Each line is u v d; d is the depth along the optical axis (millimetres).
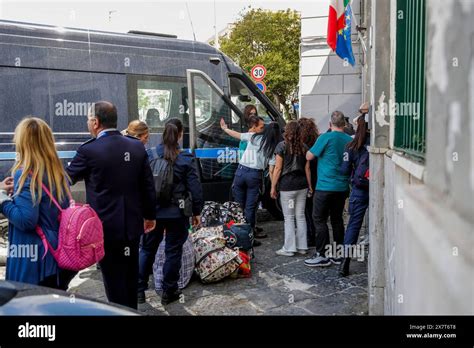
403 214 2334
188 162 4379
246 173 6418
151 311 4305
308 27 11820
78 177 3410
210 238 5148
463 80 1166
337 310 4227
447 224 1299
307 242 6484
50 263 2930
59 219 2982
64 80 6094
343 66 11672
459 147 1196
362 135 5074
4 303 1933
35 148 2908
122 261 3539
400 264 2465
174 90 7055
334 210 5590
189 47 7285
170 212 4293
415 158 2178
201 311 4289
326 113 11867
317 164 5645
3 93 5680
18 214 2812
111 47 6500
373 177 3717
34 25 5973
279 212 7984
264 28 23781
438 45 1418
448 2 1307
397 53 2861
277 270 5414
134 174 3510
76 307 1941
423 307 1668
